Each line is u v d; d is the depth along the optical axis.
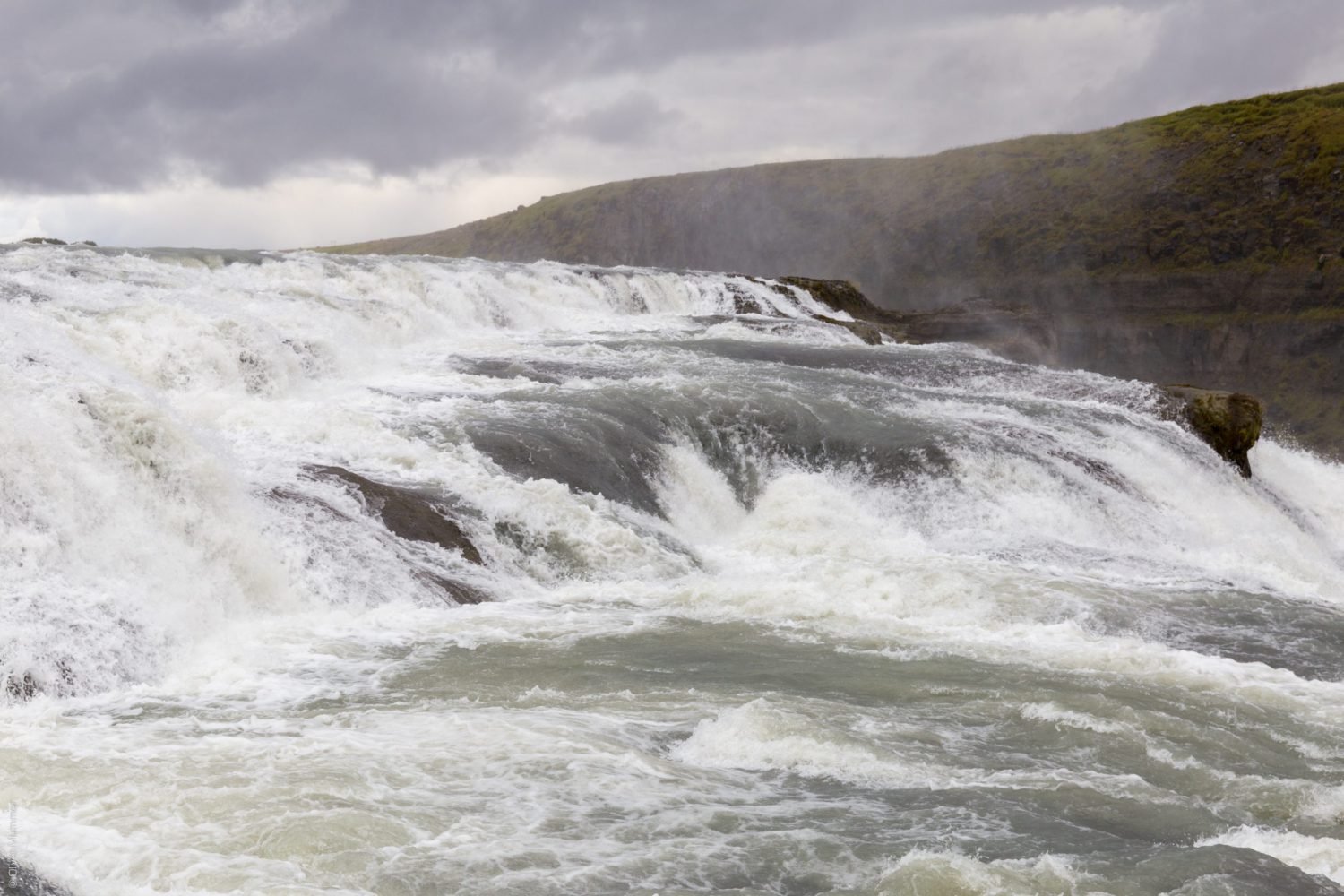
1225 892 5.65
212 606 11.25
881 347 32.09
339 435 16.34
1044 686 10.27
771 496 19.14
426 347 24.94
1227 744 9.02
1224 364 88.75
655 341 28.97
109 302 18.36
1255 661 12.62
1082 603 14.00
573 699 9.34
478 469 16.53
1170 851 6.36
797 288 44.09
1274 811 7.64
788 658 11.02
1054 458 20.88
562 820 6.49
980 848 6.41
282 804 6.46
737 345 29.39
